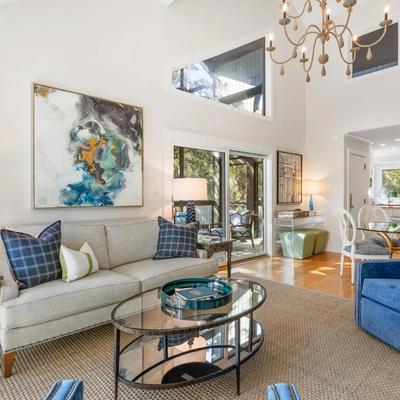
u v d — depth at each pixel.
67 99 3.15
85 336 2.52
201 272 3.17
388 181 9.81
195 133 4.41
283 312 2.97
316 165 6.38
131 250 3.22
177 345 2.16
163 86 4.02
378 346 2.31
